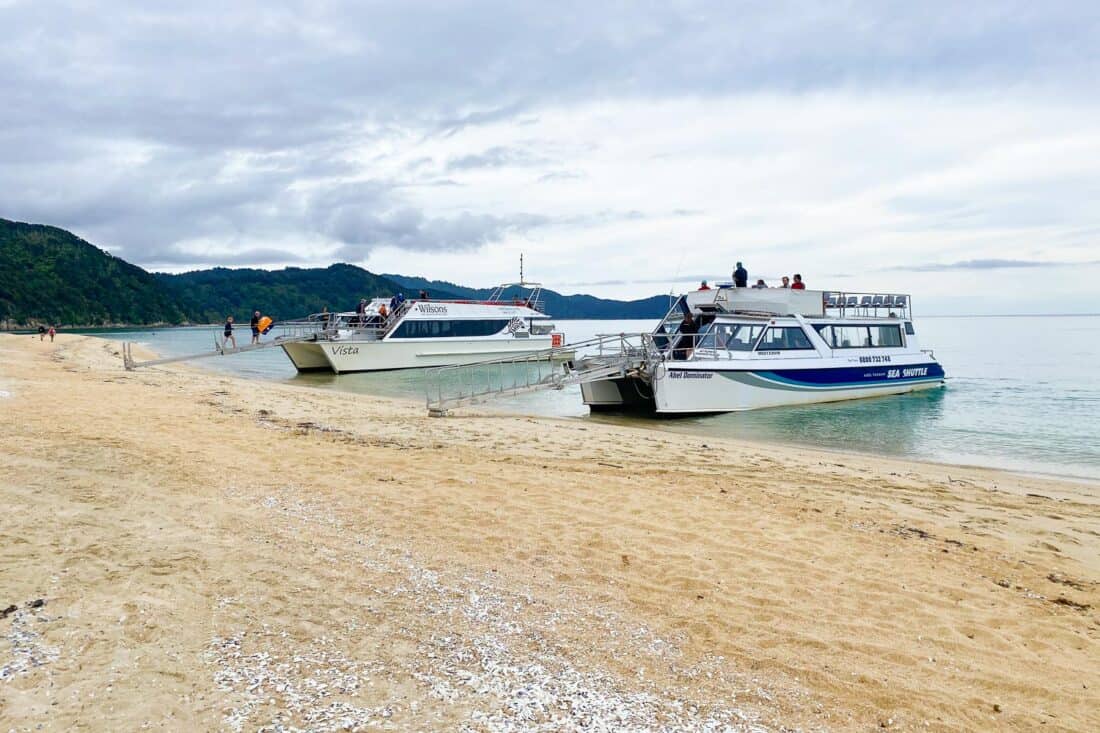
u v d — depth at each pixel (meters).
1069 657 5.04
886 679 4.49
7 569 5.03
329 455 10.83
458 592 5.45
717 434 17.88
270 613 4.67
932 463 14.49
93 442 10.24
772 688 4.23
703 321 22.20
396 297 38.22
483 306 38.59
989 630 5.41
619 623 5.11
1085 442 17.06
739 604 5.66
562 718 3.57
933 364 27.36
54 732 3.11
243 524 6.80
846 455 15.12
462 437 14.38
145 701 3.42
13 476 7.88
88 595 4.68
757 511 8.62
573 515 8.03
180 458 9.64
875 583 6.33
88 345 60.09
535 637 4.70
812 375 22.98
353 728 3.29
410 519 7.55
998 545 7.87
